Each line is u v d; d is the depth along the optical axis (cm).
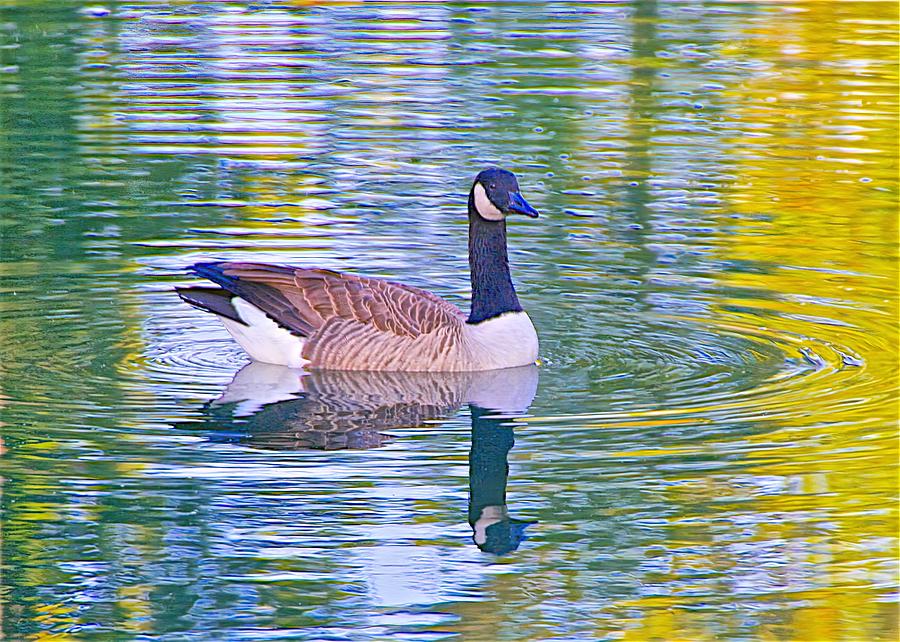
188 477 1295
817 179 2162
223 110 2458
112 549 1179
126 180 2145
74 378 1515
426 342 1551
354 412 1450
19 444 1349
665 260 1906
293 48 2823
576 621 1082
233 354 1616
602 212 2061
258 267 1586
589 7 3128
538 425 1413
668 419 1422
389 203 2081
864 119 2411
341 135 2345
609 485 1286
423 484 1290
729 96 2538
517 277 1848
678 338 1661
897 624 1075
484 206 1582
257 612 1105
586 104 2492
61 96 2508
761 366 1570
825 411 1436
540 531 1215
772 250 1941
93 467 1305
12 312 1697
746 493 1270
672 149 2284
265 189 2123
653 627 1080
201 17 3045
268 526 1215
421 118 2420
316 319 1560
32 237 1933
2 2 3012
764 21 2995
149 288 1791
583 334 1678
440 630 1077
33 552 1173
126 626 1079
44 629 1084
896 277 1844
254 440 1373
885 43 2820
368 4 3188
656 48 2805
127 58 2734
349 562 1159
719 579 1145
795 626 1074
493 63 2714
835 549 1183
